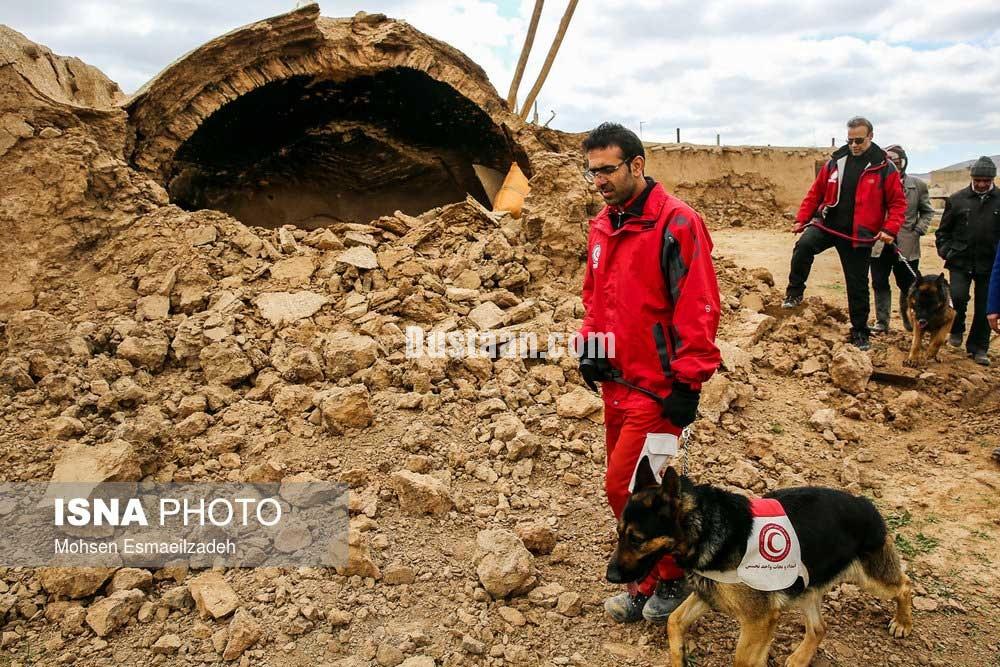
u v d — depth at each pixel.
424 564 3.86
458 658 3.26
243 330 5.82
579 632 3.50
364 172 11.41
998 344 7.65
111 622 3.42
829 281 10.80
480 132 10.34
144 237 6.51
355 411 4.88
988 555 4.14
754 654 2.98
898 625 3.50
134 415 4.91
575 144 9.77
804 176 23.09
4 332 5.68
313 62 8.71
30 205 6.25
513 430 4.90
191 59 7.85
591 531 4.22
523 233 7.68
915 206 7.45
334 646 3.33
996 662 3.37
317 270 6.74
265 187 11.10
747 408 5.75
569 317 6.48
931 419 5.90
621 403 3.46
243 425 4.89
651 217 3.20
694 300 3.10
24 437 4.53
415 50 9.07
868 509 3.30
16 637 3.38
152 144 7.93
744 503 3.03
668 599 3.46
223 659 3.27
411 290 6.38
